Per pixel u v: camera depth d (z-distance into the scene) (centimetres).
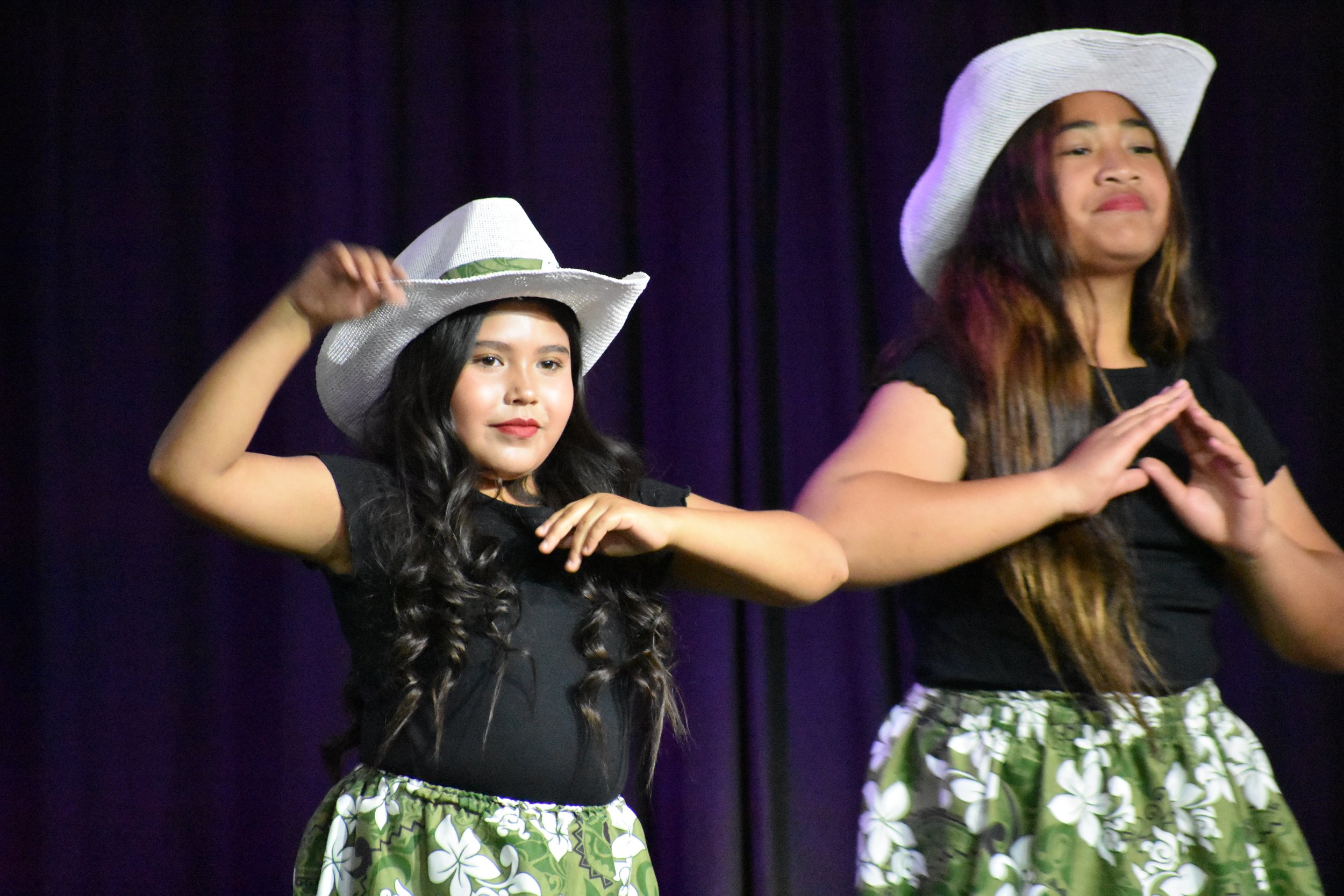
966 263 666
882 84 1173
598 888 571
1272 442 680
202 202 1140
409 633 559
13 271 1144
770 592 579
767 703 1111
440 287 588
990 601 601
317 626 1103
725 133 1143
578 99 1148
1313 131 1173
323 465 577
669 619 619
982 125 678
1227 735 609
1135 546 607
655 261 1141
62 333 1124
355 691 604
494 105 1145
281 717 1103
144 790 1106
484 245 631
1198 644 616
